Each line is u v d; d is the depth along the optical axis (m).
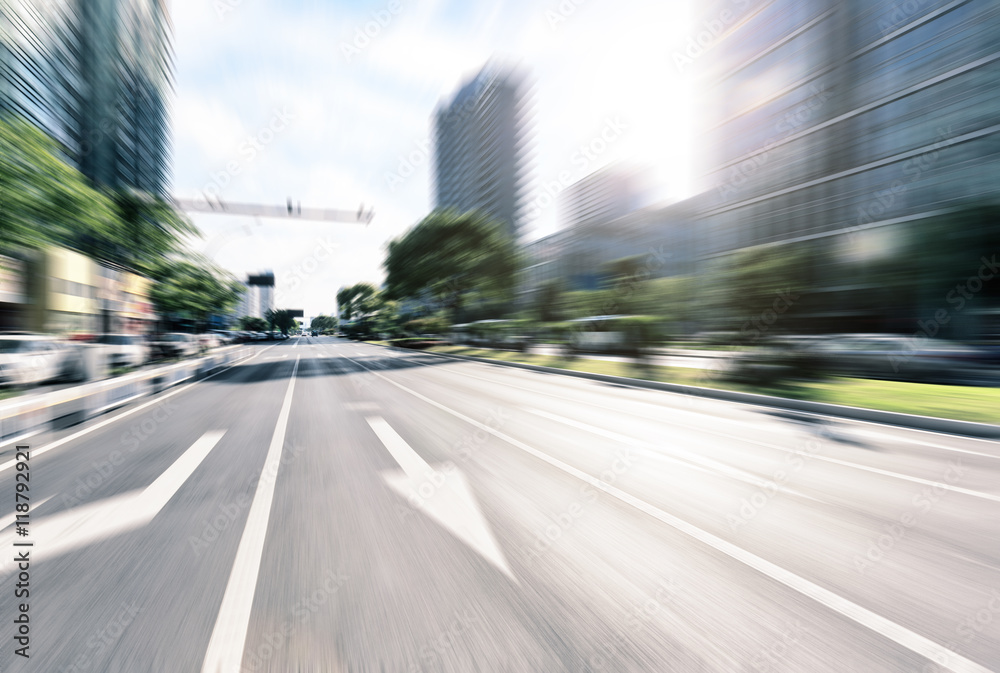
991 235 18.50
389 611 2.24
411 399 9.63
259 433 6.31
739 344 12.01
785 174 35.84
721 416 7.55
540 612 2.24
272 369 17.83
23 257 13.99
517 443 5.73
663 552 2.86
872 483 4.21
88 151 16.62
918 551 2.89
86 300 22.33
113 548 2.88
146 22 21.48
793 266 11.95
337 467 4.68
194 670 1.84
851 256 22.44
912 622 2.17
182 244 22.23
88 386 7.62
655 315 16.27
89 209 13.30
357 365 19.88
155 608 2.25
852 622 2.17
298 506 3.61
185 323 35.06
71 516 3.40
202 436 6.13
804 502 3.73
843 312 21.80
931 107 25.88
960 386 10.12
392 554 2.81
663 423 6.99
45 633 2.05
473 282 38.72
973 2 23.81
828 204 32.53
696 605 2.30
